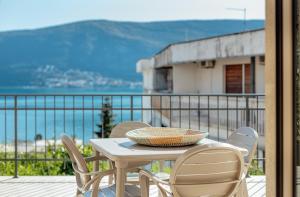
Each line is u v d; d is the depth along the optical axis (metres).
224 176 3.23
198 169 3.14
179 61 17.38
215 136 13.85
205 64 17.38
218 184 3.22
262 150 10.12
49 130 31.16
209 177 3.18
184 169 3.12
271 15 2.59
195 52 16.33
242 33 13.55
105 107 6.88
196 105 15.16
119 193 3.31
